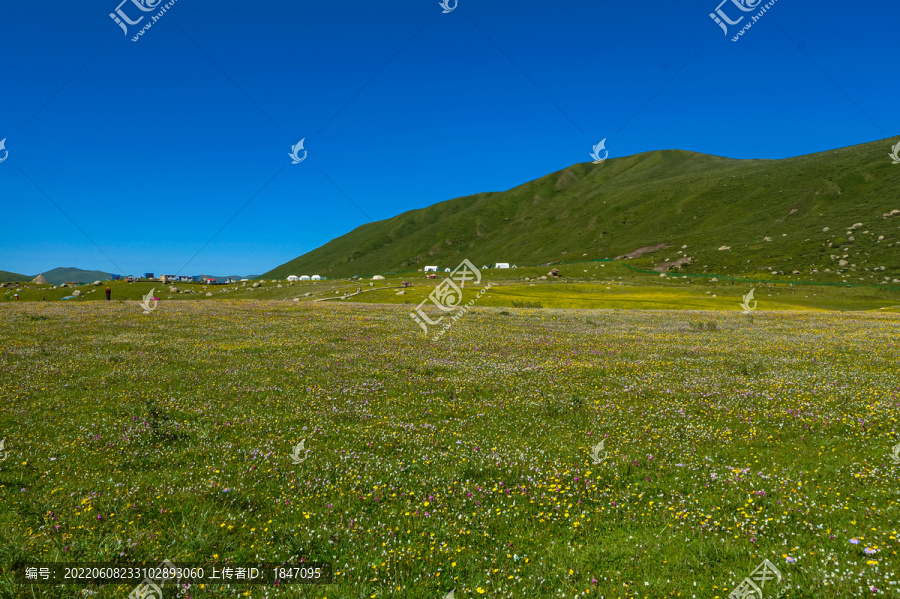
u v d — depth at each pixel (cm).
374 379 2039
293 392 1794
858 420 1394
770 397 1708
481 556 752
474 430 1409
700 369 2292
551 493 979
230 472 1067
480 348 2942
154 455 1149
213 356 2450
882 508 852
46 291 14300
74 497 900
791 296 12706
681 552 745
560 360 2542
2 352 2339
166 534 785
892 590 593
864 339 3431
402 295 11369
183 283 17388
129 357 2336
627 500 938
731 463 1129
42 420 1382
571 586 668
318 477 1046
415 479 1047
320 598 641
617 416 1537
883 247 16900
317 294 12512
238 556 738
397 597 639
